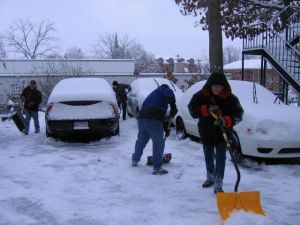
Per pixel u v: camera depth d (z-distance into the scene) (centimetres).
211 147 578
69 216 496
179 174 675
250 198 491
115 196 570
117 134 1073
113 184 630
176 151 875
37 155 855
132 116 1505
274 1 1727
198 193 577
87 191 596
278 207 523
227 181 647
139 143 720
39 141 1047
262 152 736
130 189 602
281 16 1566
